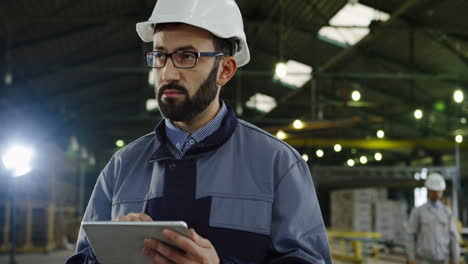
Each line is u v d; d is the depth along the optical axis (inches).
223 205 59.2
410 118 796.0
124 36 665.0
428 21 523.2
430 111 719.7
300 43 643.5
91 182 1152.2
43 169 657.0
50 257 589.3
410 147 765.3
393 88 712.4
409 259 276.8
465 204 902.4
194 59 57.6
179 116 58.7
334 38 611.5
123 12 574.9
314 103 591.5
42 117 794.8
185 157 61.2
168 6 58.5
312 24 580.7
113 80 826.8
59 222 713.6
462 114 701.9
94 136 1093.1
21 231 634.8
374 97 767.1
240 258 57.8
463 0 467.8
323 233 62.0
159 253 52.1
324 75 562.9
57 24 565.9
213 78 59.0
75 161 928.3
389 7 515.8
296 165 62.8
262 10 605.6
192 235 49.5
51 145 700.7
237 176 60.7
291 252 58.3
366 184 812.0
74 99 868.6
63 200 779.4
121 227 51.0
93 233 53.1
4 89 627.2
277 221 60.1
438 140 770.2
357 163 1025.5
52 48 623.2
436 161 877.2
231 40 61.8
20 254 620.1
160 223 49.1
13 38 567.2
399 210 736.3
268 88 858.8
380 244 706.8
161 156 62.1
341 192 744.3
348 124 587.8
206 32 58.5
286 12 582.6
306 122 578.6
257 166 61.0
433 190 273.7
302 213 60.2
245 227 58.6
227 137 61.9
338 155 973.2
